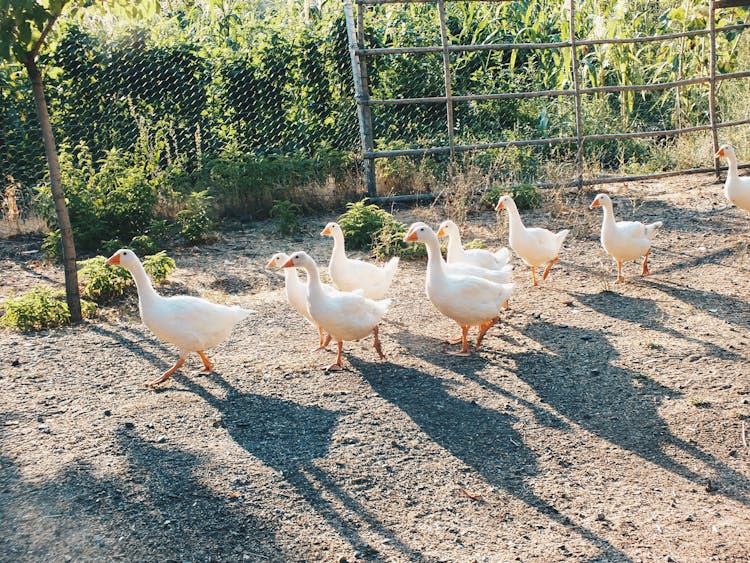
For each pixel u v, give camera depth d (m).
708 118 10.59
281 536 3.51
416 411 4.48
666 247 7.03
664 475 3.85
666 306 5.74
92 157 9.09
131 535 3.53
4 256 7.59
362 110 8.62
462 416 4.42
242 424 4.39
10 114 8.73
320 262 7.12
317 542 3.47
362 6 8.47
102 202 7.86
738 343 5.07
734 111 10.22
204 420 4.46
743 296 5.82
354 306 4.86
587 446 4.10
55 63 8.79
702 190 8.73
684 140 9.89
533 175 9.34
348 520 3.60
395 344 5.37
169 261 6.64
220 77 9.50
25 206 8.52
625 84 10.76
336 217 8.59
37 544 3.49
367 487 3.83
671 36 8.83
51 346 5.47
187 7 10.53
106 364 5.19
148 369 5.11
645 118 11.32
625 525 3.52
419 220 8.15
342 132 9.91
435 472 3.92
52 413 4.57
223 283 6.67
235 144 9.20
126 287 6.55
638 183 9.20
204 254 7.49
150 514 3.66
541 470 3.92
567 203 8.38
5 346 5.47
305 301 5.35
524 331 5.49
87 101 9.05
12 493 3.82
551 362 5.00
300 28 9.90
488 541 3.46
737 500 3.65
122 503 3.74
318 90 9.80
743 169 9.29
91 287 6.28
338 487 3.83
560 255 7.02
